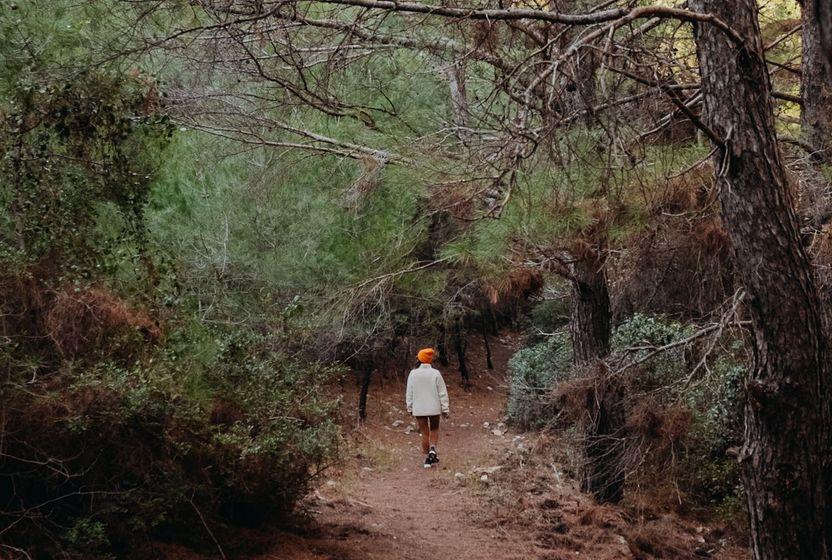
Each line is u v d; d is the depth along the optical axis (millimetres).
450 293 11211
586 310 9000
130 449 5250
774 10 9234
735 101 4902
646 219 5859
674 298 9367
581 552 7785
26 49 5848
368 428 14039
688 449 8602
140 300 5906
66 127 5855
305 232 10266
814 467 4941
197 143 9930
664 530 8289
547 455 11289
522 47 5852
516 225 5805
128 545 5332
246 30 5848
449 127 6605
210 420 6121
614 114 4727
